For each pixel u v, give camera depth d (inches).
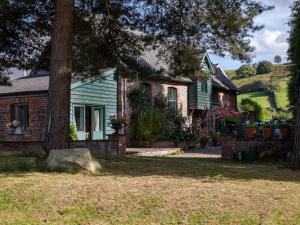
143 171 327.9
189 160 447.2
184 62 498.3
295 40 529.3
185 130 926.4
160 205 219.6
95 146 601.0
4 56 532.1
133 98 862.5
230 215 207.8
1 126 807.1
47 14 493.0
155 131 842.8
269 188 264.1
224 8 433.7
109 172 319.3
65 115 372.2
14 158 356.2
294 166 361.4
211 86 1131.9
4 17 477.4
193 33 468.4
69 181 269.6
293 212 216.8
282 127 484.1
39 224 198.4
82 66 513.7
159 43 500.7
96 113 809.5
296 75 531.2
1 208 219.5
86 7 479.2
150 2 471.2
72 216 208.1
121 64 519.8
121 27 494.0
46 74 864.3
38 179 274.7
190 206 218.7
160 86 944.3
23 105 781.9
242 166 385.4
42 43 527.2
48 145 370.6
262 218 205.6
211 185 265.1
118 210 214.1
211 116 1127.6
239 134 519.8
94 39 499.2
